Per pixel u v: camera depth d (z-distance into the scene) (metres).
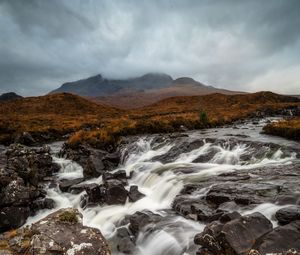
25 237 8.54
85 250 8.23
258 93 162.00
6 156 23.64
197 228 11.27
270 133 33.75
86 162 24.91
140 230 11.96
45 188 20.48
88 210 15.93
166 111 109.00
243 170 18.28
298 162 19.47
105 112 120.38
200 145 27.52
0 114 104.81
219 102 153.88
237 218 8.80
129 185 19.45
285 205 11.12
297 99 158.38
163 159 26.27
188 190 15.52
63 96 140.38
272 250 7.61
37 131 50.84
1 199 15.14
